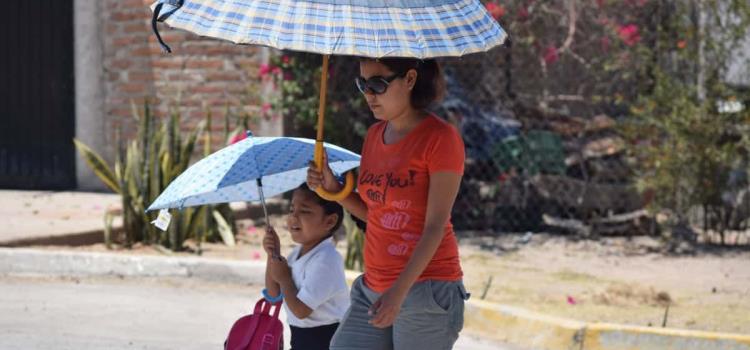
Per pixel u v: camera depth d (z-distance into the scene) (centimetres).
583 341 1628
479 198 2780
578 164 2731
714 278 2167
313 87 2833
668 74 2544
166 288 1983
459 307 940
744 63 2508
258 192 1088
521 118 2780
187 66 3014
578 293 1986
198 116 3008
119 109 3109
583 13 2669
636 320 1764
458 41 870
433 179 904
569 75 2764
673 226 2567
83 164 3158
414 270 887
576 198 2711
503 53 2803
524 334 1694
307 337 1084
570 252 2456
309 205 1070
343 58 2839
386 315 879
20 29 3189
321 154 993
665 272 2231
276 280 1071
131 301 1858
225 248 2341
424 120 926
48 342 1547
